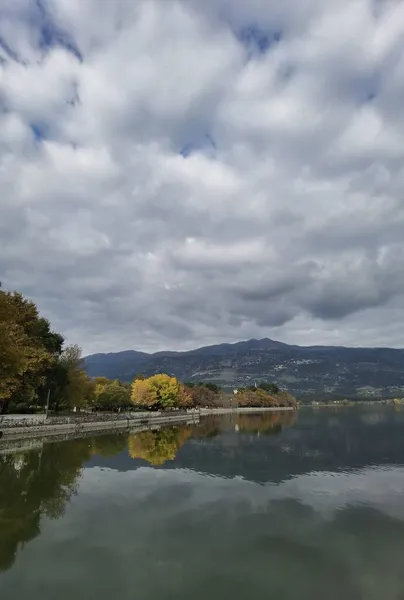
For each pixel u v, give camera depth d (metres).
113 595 15.66
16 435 61.28
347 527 23.11
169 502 28.19
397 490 31.59
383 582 16.78
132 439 68.75
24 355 59.16
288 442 64.88
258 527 23.08
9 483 33.62
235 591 16.05
